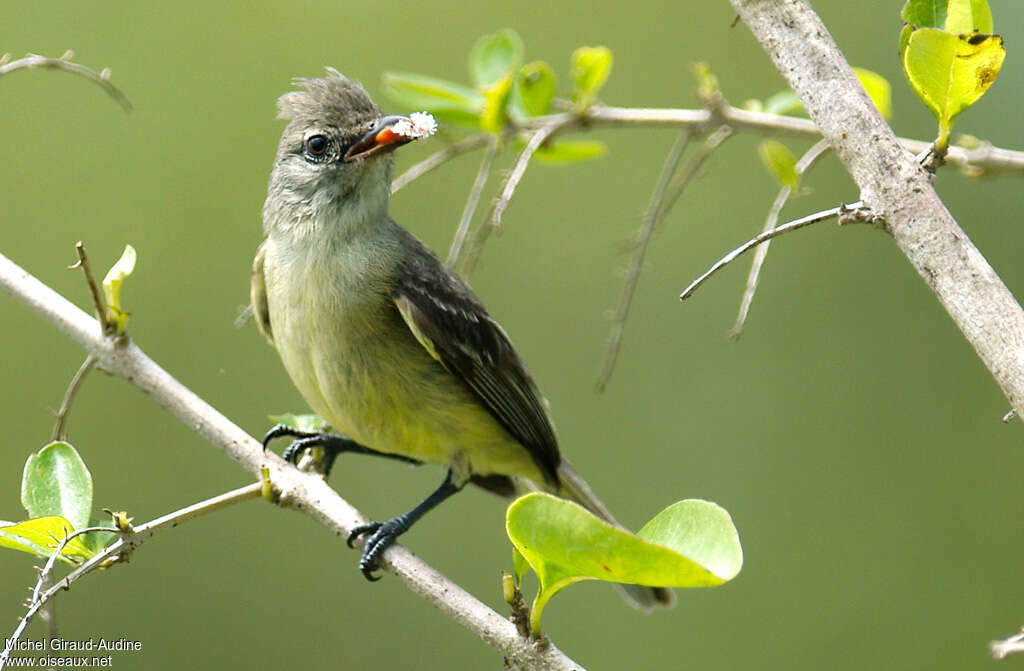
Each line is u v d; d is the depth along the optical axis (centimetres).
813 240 1341
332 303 736
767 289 1338
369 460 1279
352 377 746
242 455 655
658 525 429
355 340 740
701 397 1305
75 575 528
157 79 1357
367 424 765
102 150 1335
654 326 1331
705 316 1335
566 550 432
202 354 1291
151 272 1308
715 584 402
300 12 1392
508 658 529
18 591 1168
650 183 1364
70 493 566
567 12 1420
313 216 746
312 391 762
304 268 743
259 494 636
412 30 1405
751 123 721
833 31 1387
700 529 420
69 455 574
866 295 1318
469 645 1206
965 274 418
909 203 434
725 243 1345
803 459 1265
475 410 775
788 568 1225
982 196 1294
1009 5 1273
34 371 1257
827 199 1343
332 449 802
